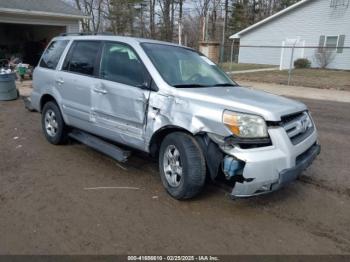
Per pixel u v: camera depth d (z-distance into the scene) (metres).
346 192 4.30
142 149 4.19
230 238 3.22
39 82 5.91
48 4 17.97
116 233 3.23
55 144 5.80
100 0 41.66
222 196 4.05
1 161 5.02
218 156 3.46
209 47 21.66
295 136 3.71
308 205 3.94
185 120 3.63
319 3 26.22
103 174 4.62
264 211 3.76
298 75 21.30
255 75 21.36
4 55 18.06
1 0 15.99
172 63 4.39
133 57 4.36
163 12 42.69
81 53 5.18
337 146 6.32
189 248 3.04
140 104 4.07
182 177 3.72
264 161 3.29
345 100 12.35
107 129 4.61
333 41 26.02
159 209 3.71
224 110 3.43
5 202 3.76
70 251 2.94
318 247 3.13
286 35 28.62
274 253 3.02
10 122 7.51
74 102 5.12
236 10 44.53
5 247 2.97
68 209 3.65
